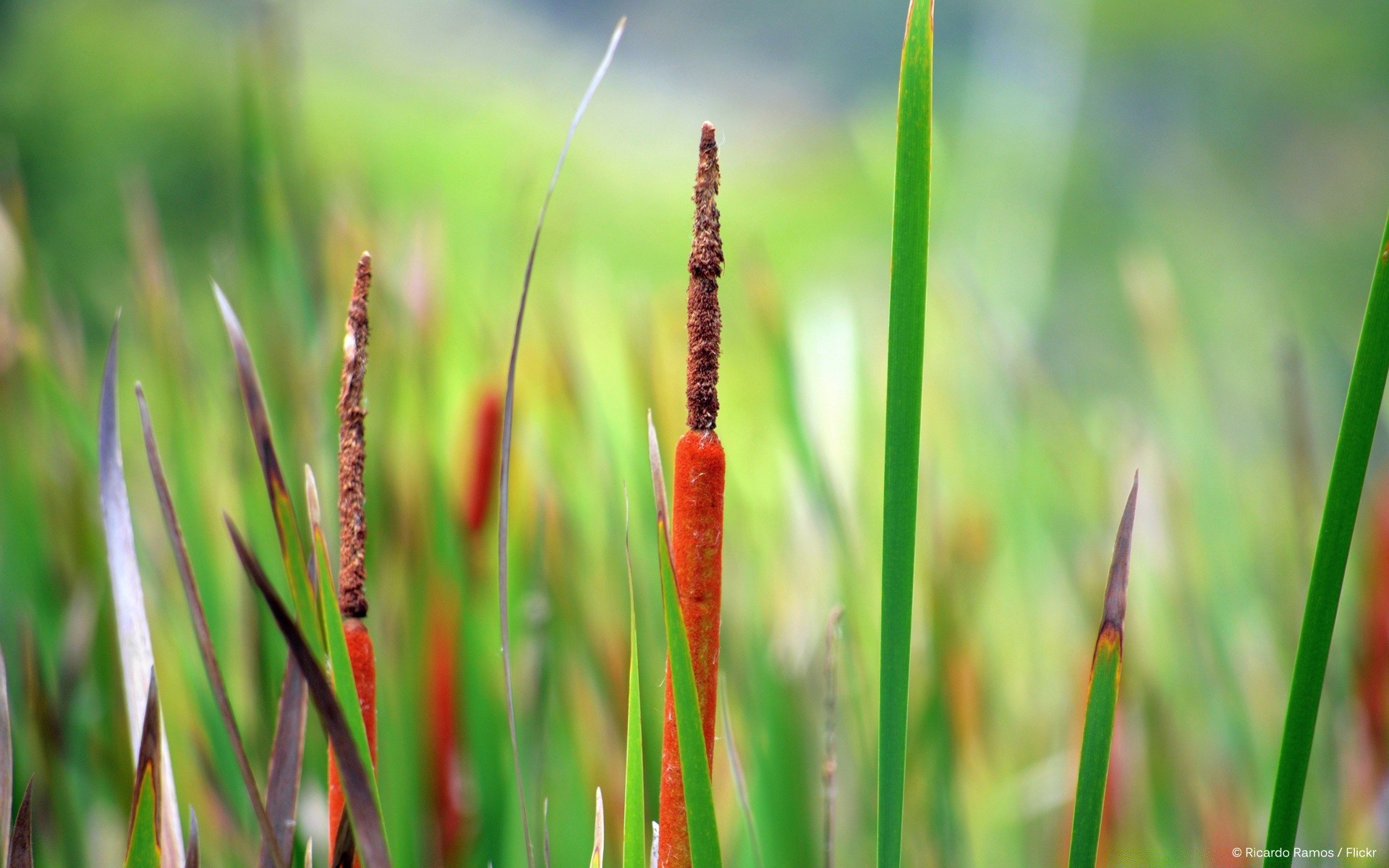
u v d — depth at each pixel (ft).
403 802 6.66
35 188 42.14
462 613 7.06
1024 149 26.58
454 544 7.25
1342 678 9.83
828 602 9.09
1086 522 11.27
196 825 5.43
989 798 9.37
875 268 19.54
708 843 5.11
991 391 12.82
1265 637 10.66
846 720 8.71
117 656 6.82
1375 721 8.84
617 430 9.75
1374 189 54.70
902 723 5.15
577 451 9.48
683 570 5.12
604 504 8.88
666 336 10.02
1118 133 55.31
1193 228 50.55
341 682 5.16
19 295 8.07
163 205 40.60
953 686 8.95
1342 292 49.90
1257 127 56.59
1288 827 5.19
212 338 9.58
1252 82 55.93
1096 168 47.96
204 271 20.85
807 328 9.98
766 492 11.21
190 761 6.89
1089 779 5.25
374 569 7.45
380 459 7.63
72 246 35.88
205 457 8.03
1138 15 53.36
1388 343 5.06
